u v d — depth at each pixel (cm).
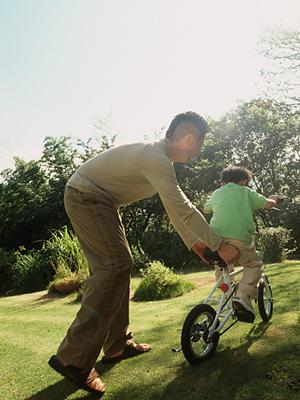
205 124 232
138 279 771
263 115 1587
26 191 1498
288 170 1617
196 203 1152
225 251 224
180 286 549
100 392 215
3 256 1159
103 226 221
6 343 347
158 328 328
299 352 234
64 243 925
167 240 1188
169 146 231
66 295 703
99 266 219
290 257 1105
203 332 244
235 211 284
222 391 203
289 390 195
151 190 235
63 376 230
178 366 238
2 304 695
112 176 224
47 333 376
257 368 221
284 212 1282
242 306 267
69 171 1550
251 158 1616
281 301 359
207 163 1441
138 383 223
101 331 214
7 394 228
